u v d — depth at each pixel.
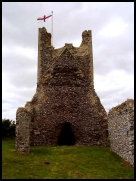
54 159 20.59
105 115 29.09
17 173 16.81
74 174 17.16
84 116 28.95
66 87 29.75
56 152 23.14
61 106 29.09
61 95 29.45
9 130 32.00
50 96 29.33
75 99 29.45
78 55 31.75
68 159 20.75
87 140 28.31
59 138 30.64
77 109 29.14
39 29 32.34
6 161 19.27
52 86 29.67
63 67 30.36
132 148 19.12
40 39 31.94
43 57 31.42
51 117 28.66
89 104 29.36
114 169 18.53
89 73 30.97
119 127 22.00
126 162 19.97
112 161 20.61
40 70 31.09
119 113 21.97
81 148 25.39
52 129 28.36
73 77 30.16
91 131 28.53
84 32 33.06
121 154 21.39
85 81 30.33
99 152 23.61
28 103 28.80
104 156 22.12
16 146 22.16
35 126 28.14
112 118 24.06
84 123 28.75
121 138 21.47
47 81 29.80
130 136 19.41
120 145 21.72
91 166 19.14
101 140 28.27
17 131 22.25
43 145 27.72
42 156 21.38
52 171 17.64
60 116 28.78
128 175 17.19
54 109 28.94
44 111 28.75
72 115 28.92
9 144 26.88
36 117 28.44
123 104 21.06
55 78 29.95
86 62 31.48
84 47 32.44
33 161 19.73
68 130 30.80
